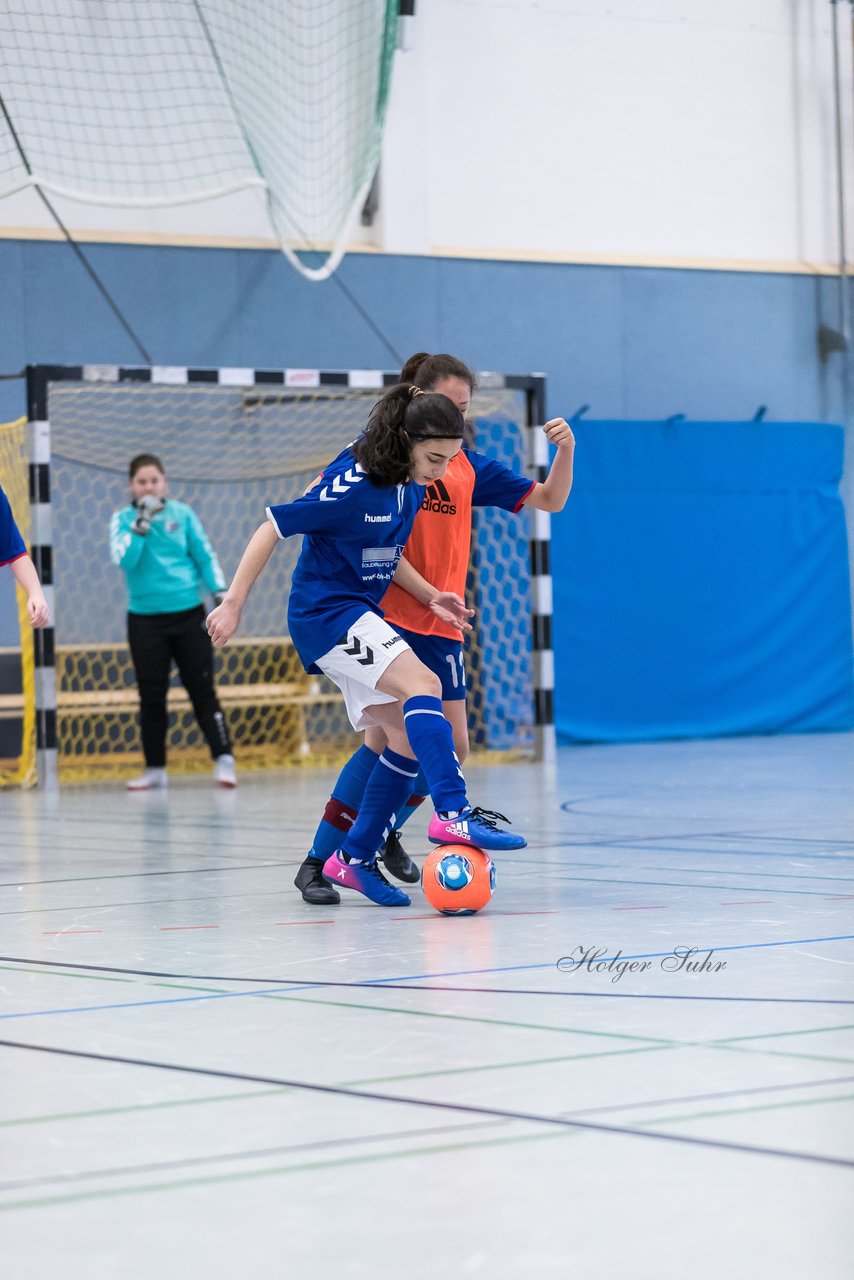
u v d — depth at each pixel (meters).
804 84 22.75
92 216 18.84
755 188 22.53
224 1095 3.46
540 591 17.48
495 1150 2.98
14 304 18.52
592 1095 3.39
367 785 6.84
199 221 19.33
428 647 7.11
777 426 21.75
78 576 18.94
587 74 21.48
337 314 19.97
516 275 20.92
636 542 20.84
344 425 20.12
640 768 15.90
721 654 21.36
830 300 22.81
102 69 18.44
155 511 15.10
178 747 19.23
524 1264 2.40
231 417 19.59
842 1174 2.81
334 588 6.59
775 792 12.63
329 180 19.05
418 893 7.23
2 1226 2.62
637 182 21.80
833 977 4.80
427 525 7.19
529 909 6.46
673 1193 2.71
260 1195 2.74
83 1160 2.98
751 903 6.52
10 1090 3.56
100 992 4.79
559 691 20.41
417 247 20.36
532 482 7.41
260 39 18.80
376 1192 2.74
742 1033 4.01
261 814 11.98
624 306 21.55
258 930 6.07
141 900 7.03
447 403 6.34
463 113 20.77
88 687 18.73
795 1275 2.35
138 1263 2.44
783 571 21.80
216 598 15.48
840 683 22.33
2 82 18.03
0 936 5.99
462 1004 4.47
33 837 10.37
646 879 7.40
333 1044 3.96
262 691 19.28
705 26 22.19
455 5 20.69
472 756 18.38
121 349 18.98
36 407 15.38
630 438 20.81
